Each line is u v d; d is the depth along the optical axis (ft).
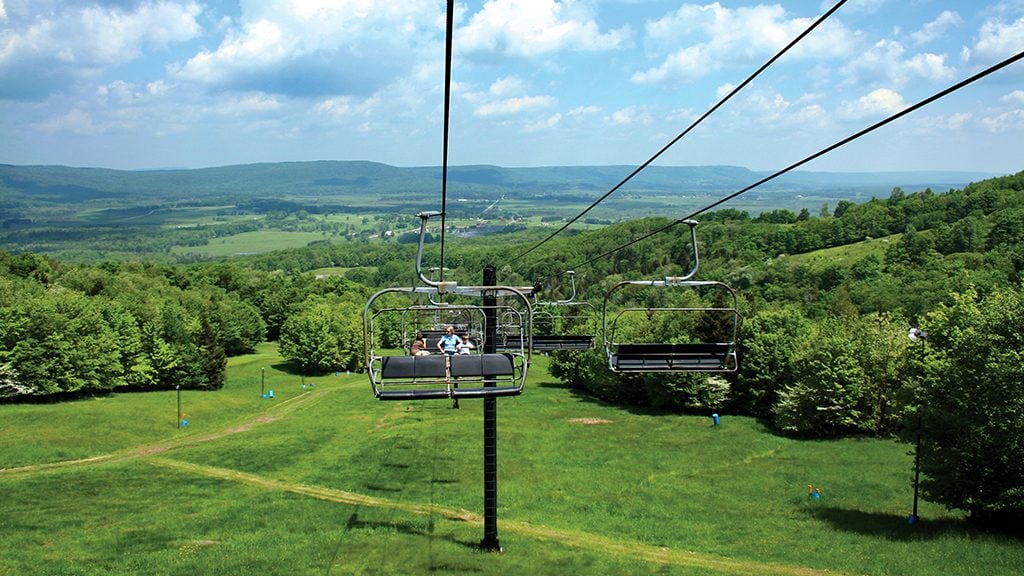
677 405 298.15
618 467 198.80
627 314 338.75
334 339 442.09
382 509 149.18
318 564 107.14
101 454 236.63
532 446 228.22
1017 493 130.11
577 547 121.80
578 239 593.42
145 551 117.80
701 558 119.34
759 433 245.45
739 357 282.97
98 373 325.21
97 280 525.75
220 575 103.35
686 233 598.34
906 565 114.62
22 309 304.50
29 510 149.07
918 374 202.28
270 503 155.22
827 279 481.87
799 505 159.74
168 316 383.24
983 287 365.40
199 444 245.24
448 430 258.37
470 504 156.97
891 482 177.37
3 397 293.23
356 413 309.22
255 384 403.13
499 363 63.72
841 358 229.86
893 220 583.99
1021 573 109.19
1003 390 135.85
